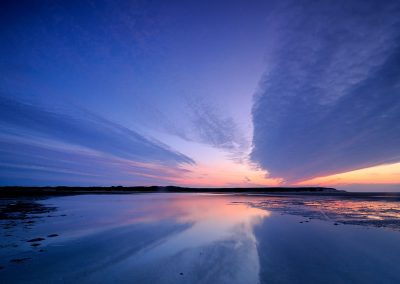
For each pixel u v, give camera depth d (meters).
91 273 6.34
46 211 19.38
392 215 16.47
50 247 8.85
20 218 15.49
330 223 13.30
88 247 8.84
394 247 8.54
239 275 6.17
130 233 11.15
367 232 10.91
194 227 12.44
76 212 18.89
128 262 7.20
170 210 20.33
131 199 36.53
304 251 8.15
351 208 21.55
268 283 5.68
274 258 7.45
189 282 5.77
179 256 7.75
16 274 6.30
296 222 13.67
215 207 22.98
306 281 5.76
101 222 14.12
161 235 10.71
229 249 8.49
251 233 10.92
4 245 9.09
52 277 6.10
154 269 6.62
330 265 6.80
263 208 21.80
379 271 6.35
